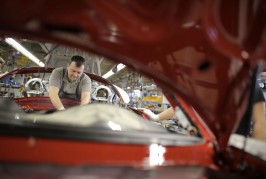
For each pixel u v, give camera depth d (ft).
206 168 2.94
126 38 2.43
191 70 2.84
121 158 2.59
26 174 2.19
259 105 7.20
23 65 32.37
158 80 3.17
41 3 2.06
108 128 3.00
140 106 22.74
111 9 2.19
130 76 27.73
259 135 7.21
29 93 11.21
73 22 2.19
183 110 3.83
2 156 2.22
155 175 2.60
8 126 2.46
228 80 2.90
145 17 2.31
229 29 2.38
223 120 3.16
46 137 2.46
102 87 10.67
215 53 2.70
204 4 2.33
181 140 3.19
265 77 14.47
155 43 2.55
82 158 2.43
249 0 2.37
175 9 2.37
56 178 2.25
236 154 3.38
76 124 2.92
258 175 3.06
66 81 9.83
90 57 15.56
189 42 2.64
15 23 2.14
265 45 2.39
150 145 2.85
